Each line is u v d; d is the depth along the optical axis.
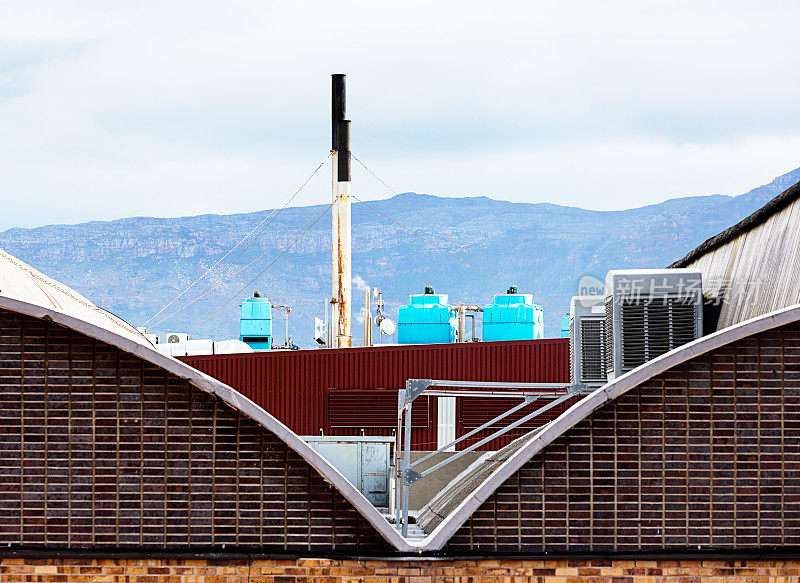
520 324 82.94
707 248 44.97
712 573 29.30
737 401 29.45
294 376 67.81
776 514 29.33
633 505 29.39
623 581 29.30
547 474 29.45
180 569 29.34
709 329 41.81
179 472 29.44
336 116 93.00
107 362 29.61
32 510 29.33
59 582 29.28
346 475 49.47
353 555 29.20
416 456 66.50
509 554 29.22
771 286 34.94
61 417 29.48
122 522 29.38
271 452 29.55
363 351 67.56
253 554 29.25
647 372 29.20
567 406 66.12
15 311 29.34
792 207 34.84
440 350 67.38
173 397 29.59
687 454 29.44
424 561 29.19
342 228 91.19
